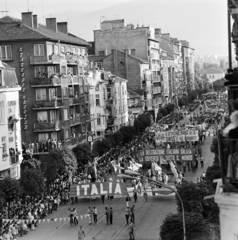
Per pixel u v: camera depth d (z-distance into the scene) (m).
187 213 47.31
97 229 65.31
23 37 113.12
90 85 138.12
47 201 74.00
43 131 111.75
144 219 69.12
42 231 64.69
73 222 67.06
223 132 13.30
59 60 116.88
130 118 181.75
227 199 13.31
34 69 113.88
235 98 14.87
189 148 100.69
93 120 137.88
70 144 117.56
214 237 46.56
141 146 122.44
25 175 72.69
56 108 112.69
